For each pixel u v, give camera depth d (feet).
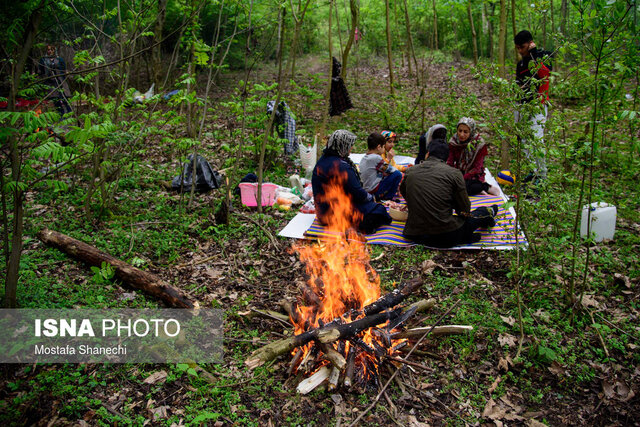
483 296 14.39
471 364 11.70
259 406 10.30
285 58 58.34
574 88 13.04
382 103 38.96
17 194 11.53
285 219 20.40
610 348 12.26
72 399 10.09
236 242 17.95
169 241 17.43
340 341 11.27
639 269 15.52
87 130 10.17
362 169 21.63
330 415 10.16
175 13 36.63
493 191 21.44
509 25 49.62
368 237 18.75
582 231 17.30
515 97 11.89
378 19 58.08
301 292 13.89
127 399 10.30
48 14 18.48
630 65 11.67
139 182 23.12
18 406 9.77
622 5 10.94
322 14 62.59
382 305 12.23
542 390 11.06
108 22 28.45
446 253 17.35
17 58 11.87
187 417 9.84
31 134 10.80
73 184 21.11
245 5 21.89
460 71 51.62
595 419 10.25
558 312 13.39
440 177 17.12
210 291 14.66
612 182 21.63
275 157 26.25
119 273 14.47
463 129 20.98
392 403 10.43
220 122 32.89
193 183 20.47
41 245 16.42
